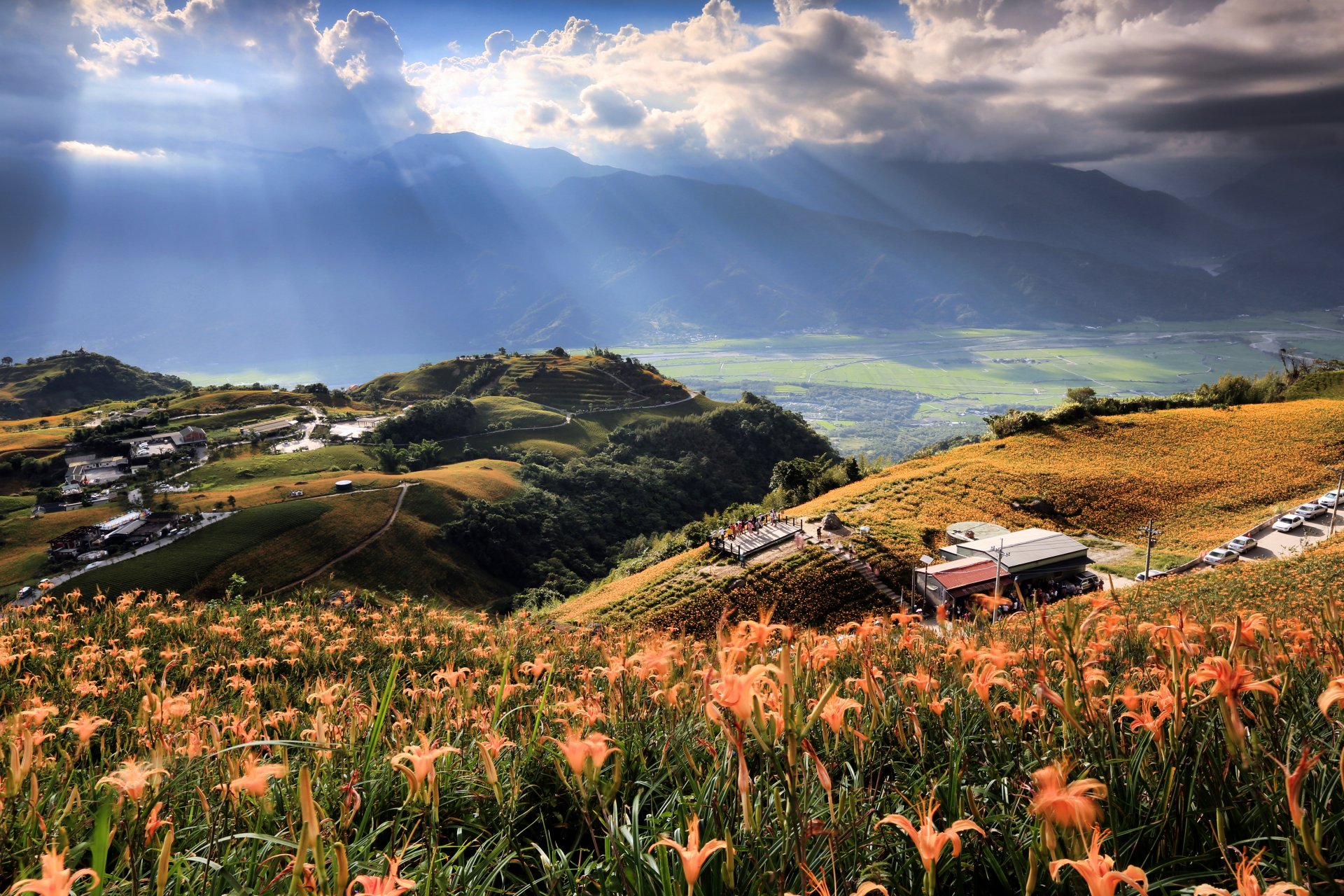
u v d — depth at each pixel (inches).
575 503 5349.4
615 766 95.6
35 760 129.6
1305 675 127.7
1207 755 92.4
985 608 183.3
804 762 106.6
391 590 3745.1
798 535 2372.0
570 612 2306.8
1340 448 2797.7
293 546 3732.8
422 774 89.5
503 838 113.0
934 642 191.9
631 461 6643.7
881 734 138.3
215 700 230.2
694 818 74.3
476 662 408.2
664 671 153.3
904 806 108.0
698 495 6289.4
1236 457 2832.2
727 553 2349.9
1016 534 2224.4
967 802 97.7
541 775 142.9
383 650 459.5
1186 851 90.4
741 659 103.8
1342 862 74.2
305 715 220.2
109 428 6284.5
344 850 63.3
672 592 2158.0
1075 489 2689.5
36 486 5206.7
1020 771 111.3
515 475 5556.1
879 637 184.9
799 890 81.8
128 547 3464.6
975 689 125.0
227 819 116.2
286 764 86.7
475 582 4092.0
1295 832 83.5
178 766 140.1
